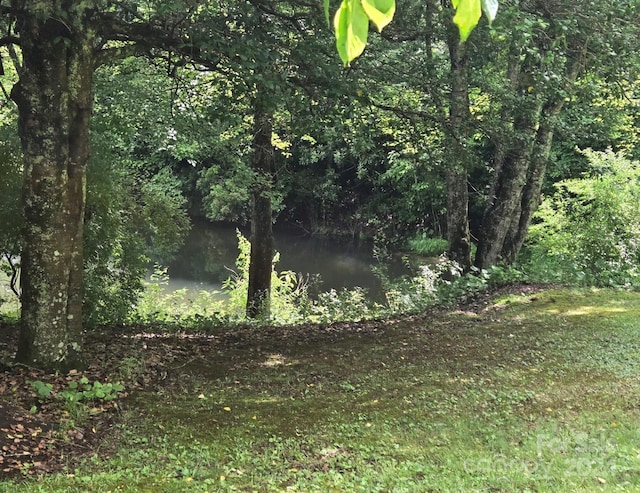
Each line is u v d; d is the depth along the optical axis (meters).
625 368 5.85
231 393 5.50
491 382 5.70
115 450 4.07
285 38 6.56
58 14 4.67
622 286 10.08
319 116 6.66
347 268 21.98
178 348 7.05
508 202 11.40
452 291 10.62
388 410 5.06
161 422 4.67
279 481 3.61
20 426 4.18
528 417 4.78
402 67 7.97
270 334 8.12
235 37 5.77
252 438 4.41
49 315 5.23
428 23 7.39
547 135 11.38
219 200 23.56
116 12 6.21
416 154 9.03
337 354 6.95
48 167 5.05
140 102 8.59
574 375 5.75
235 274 19.97
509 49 7.52
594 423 4.55
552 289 9.96
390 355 6.85
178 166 26.08
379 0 0.99
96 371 5.58
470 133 9.43
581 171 15.94
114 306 8.30
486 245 11.63
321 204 27.70
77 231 5.33
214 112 6.52
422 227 24.97
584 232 12.62
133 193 8.72
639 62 7.77
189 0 5.36
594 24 7.81
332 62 6.32
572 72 9.73
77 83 5.07
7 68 8.91
